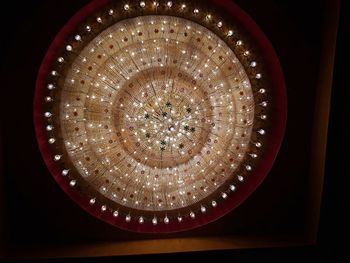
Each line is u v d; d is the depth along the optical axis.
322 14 2.41
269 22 2.34
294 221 2.58
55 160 2.43
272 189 2.52
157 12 2.38
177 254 2.33
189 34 2.41
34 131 2.28
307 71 2.42
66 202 2.41
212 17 2.41
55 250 2.39
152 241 2.49
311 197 2.50
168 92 2.46
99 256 2.31
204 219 2.55
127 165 2.50
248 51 2.44
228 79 2.47
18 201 2.41
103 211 2.51
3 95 2.24
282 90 2.45
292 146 2.48
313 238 2.46
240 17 2.40
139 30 2.38
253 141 2.54
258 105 2.51
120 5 2.34
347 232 2.42
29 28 2.22
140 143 2.49
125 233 2.48
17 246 2.43
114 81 2.43
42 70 2.28
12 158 2.32
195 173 2.53
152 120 2.46
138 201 2.51
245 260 2.40
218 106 2.49
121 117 2.46
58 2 2.21
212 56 2.45
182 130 2.48
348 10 2.13
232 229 2.55
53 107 2.38
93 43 2.35
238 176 2.48
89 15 2.33
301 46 2.40
